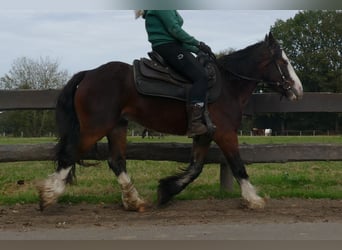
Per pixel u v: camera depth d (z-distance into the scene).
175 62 5.86
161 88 5.87
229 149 6.00
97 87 5.79
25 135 36.53
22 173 9.27
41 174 9.11
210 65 6.03
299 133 41.12
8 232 4.91
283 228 5.05
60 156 5.72
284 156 7.01
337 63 51.91
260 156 6.97
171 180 6.18
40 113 33.94
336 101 7.26
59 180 5.68
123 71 5.93
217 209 6.06
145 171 9.59
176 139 16.14
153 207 6.21
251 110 7.18
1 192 7.09
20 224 5.28
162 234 4.82
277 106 7.18
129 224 5.30
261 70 6.32
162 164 10.84
